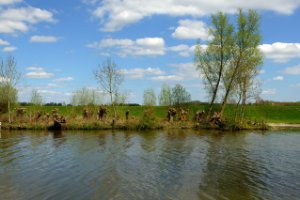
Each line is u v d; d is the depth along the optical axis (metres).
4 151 34.81
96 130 57.97
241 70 63.53
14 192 20.42
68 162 29.22
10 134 51.44
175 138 46.84
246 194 20.16
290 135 52.75
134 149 36.50
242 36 63.00
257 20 63.19
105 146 38.50
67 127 58.91
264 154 34.12
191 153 34.31
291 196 19.83
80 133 53.09
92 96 74.81
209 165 28.41
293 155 33.62
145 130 58.34
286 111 90.44
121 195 19.84
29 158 31.00
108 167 27.28
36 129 59.25
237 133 55.34
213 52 65.44
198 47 66.69
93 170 26.20
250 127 62.62
